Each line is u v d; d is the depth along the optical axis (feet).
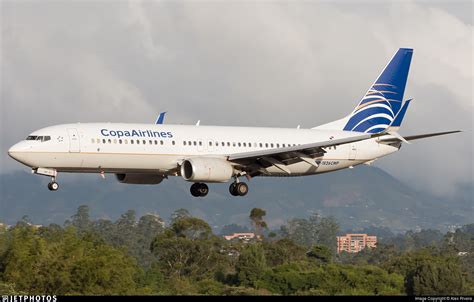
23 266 425.69
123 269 431.02
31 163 496.23
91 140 504.84
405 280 447.42
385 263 515.91
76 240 461.37
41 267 425.69
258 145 554.87
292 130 575.79
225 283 498.28
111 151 508.53
